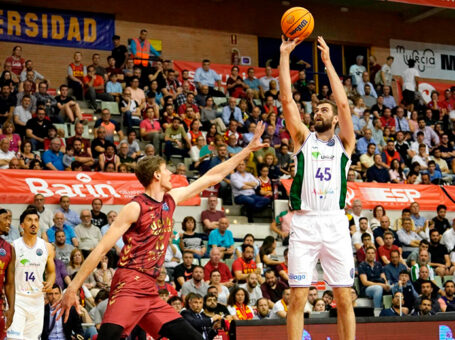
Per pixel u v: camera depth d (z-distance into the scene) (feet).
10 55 65.77
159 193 16.15
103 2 70.28
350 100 69.97
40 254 27.17
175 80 64.28
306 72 73.36
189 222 43.55
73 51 68.59
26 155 48.03
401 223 49.67
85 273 15.06
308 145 18.24
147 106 58.44
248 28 77.15
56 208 44.32
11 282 24.31
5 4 66.03
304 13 18.83
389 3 80.94
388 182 55.36
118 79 62.49
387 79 77.05
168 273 40.19
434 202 54.03
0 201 43.16
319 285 43.04
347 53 81.92
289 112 18.56
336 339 20.74
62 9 68.33
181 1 74.18
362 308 23.26
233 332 20.27
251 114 60.39
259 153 53.01
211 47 75.15
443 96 80.23
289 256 17.97
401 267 42.88
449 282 40.14
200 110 61.41
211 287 34.09
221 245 43.42
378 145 62.59
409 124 67.67
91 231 41.27
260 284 40.22
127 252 15.52
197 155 53.72
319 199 17.90
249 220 49.08
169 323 15.67
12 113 53.62
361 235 44.75
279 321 20.39
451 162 63.05
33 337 27.43
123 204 46.32
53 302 30.32
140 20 72.02
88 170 47.14
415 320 21.12
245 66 71.72
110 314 15.15
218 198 48.70
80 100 59.82
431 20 85.25
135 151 52.34
